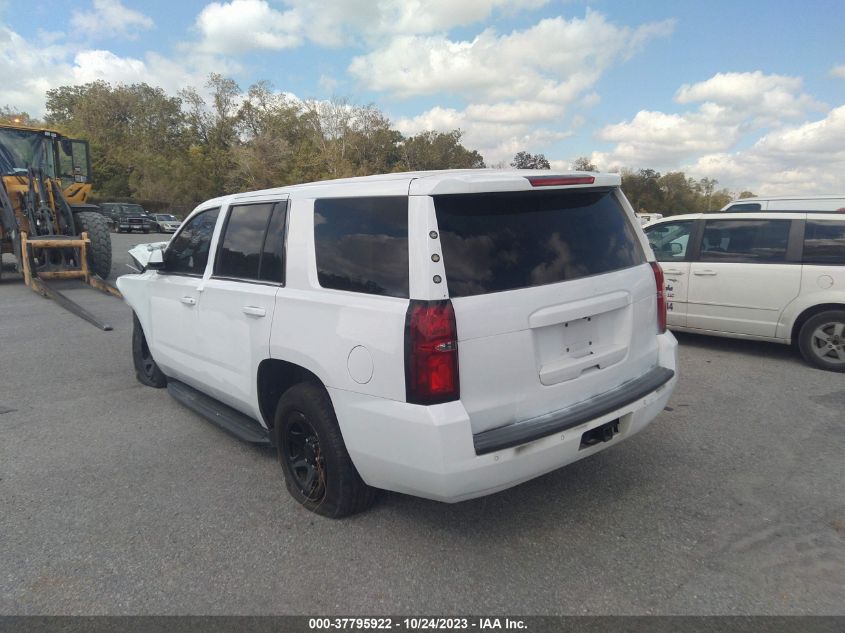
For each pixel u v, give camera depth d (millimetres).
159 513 3590
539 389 3002
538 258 3064
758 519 3398
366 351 2906
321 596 2807
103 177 62188
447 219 2836
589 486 3820
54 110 76500
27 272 12117
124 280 5914
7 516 3574
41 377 6457
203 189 60344
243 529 3396
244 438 4043
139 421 5152
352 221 3158
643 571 2939
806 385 5816
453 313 2713
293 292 3430
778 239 6594
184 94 63750
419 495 2912
